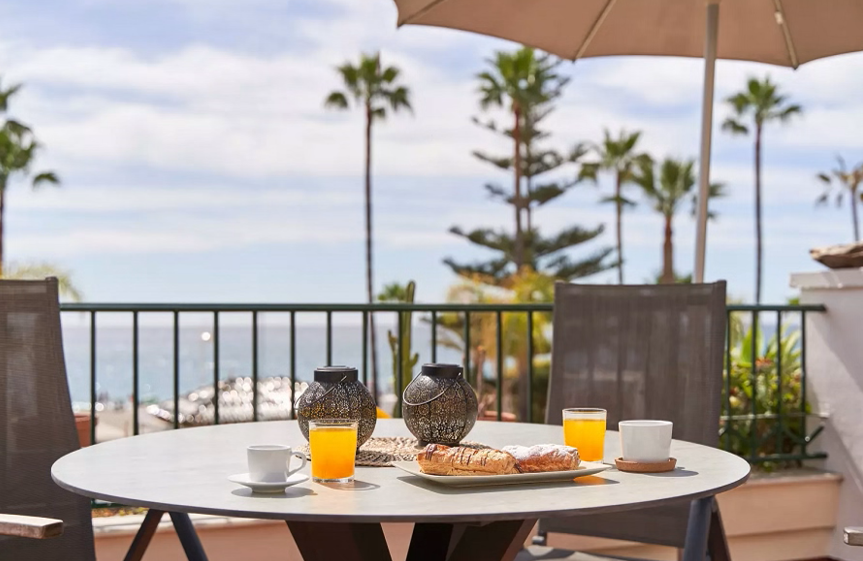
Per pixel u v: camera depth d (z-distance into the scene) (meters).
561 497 1.23
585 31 3.00
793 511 3.48
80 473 1.39
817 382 3.70
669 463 1.45
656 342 2.29
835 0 2.82
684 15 2.99
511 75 28.19
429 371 1.61
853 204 42.50
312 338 71.88
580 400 2.35
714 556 1.80
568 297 2.42
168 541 2.72
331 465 1.33
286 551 2.84
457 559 1.45
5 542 1.84
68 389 2.02
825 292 3.67
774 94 37.28
